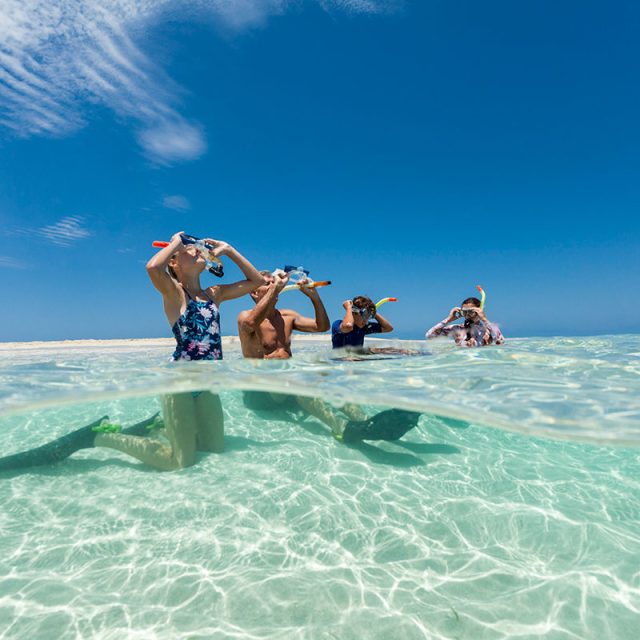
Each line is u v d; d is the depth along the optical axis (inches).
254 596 89.0
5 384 143.6
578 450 167.6
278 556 103.5
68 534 111.9
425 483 141.9
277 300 211.3
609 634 78.5
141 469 151.2
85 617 82.8
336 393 132.0
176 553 104.3
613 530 112.5
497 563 100.7
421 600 88.0
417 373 162.7
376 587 92.2
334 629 79.8
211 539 110.3
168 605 86.4
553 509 124.0
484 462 158.4
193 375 143.6
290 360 194.9
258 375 146.3
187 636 78.2
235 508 125.6
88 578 94.8
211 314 171.0
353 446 173.5
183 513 122.6
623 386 146.9
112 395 128.0
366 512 124.3
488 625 80.8
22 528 114.6
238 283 187.8
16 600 87.4
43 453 154.0
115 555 103.5
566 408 121.3
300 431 189.3
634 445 111.1
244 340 197.9
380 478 145.9
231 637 77.9
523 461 158.6
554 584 92.5
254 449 169.2
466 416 125.6
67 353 325.1
